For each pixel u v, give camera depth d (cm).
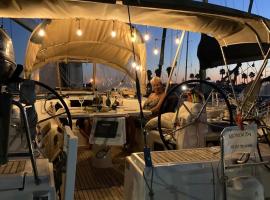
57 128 302
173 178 201
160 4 234
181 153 237
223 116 379
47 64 545
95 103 476
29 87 191
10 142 211
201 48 433
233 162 212
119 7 246
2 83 163
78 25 401
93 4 238
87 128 476
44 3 236
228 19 270
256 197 196
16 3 235
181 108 306
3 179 155
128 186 232
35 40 401
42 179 158
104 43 471
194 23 284
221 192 207
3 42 160
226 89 388
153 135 355
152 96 471
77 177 347
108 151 387
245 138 194
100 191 304
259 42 290
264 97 316
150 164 199
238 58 406
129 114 366
